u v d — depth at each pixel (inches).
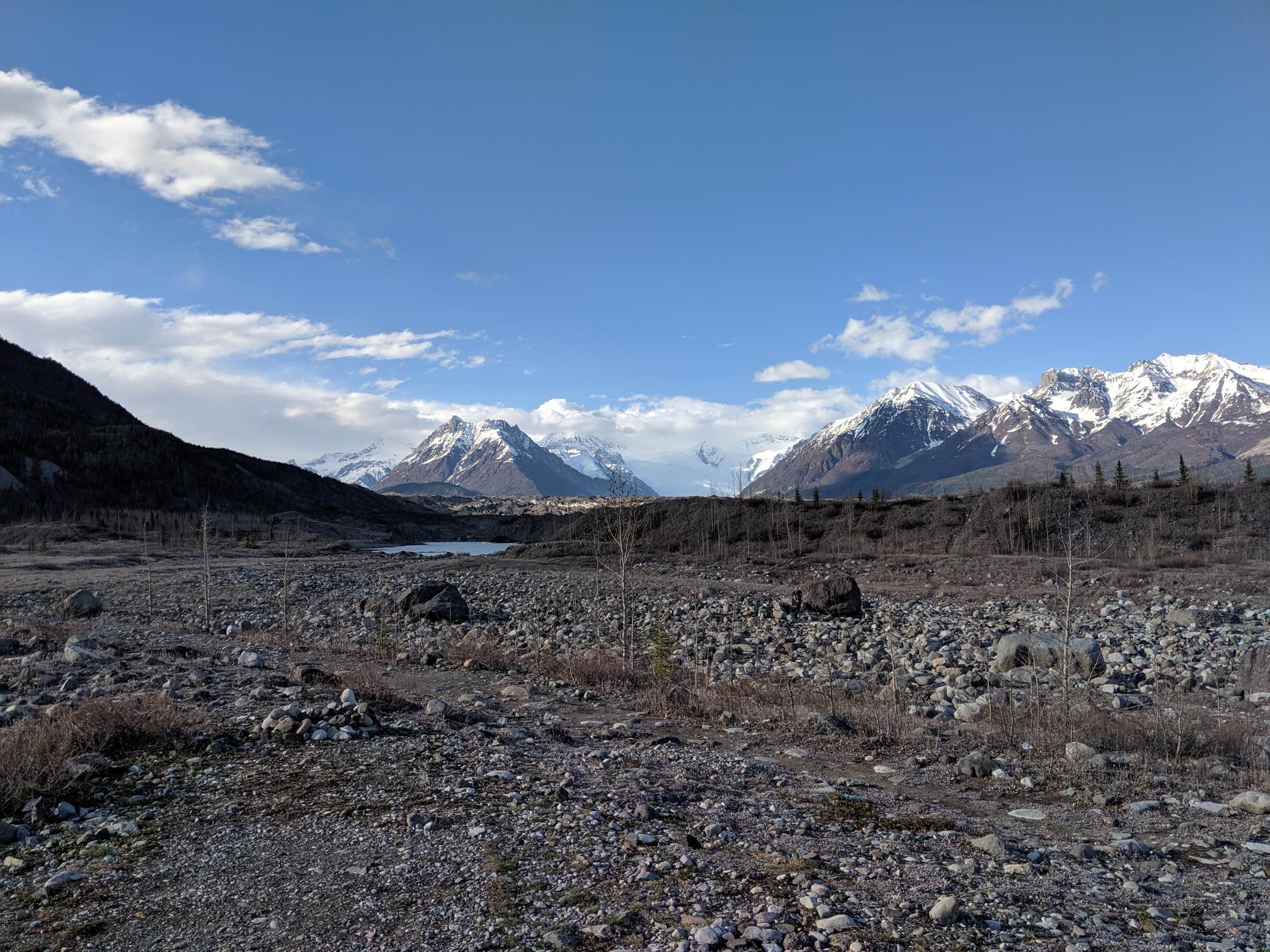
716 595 1680.6
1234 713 623.2
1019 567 2047.2
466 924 229.8
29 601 1509.6
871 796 390.0
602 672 776.9
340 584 1924.2
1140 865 294.4
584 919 231.5
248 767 402.6
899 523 2989.7
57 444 4987.7
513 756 435.8
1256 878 280.2
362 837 304.5
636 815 329.1
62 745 397.4
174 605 1524.4
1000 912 240.8
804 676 830.5
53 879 267.4
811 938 216.7
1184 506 2682.1
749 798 373.7
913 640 1103.0
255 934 227.9
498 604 1555.1
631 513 1414.9
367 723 486.0
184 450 5743.1
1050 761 463.5
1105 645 1043.3
